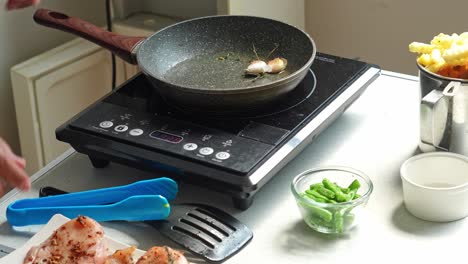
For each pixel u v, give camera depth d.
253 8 1.54
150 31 1.60
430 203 0.90
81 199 0.96
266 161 0.93
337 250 0.88
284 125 1.00
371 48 1.74
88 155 1.03
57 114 1.57
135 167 1.00
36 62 1.53
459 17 1.61
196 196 0.99
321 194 0.92
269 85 0.98
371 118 1.13
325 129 1.10
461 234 0.89
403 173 0.94
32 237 0.91
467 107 0.96
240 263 0.87
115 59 1.61
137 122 1.02
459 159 0.95
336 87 1.09
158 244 0.91
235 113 1.02
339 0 1.71
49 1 1.61
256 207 0.96
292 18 1.69
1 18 1.52
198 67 1.12
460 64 0.96
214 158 0.94
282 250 0.89
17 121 1.58
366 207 0.94
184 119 1.03
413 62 1.71
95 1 1.71
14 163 0.89
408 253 0.87
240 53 1.15
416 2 1.63
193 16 1.63
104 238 0.88
